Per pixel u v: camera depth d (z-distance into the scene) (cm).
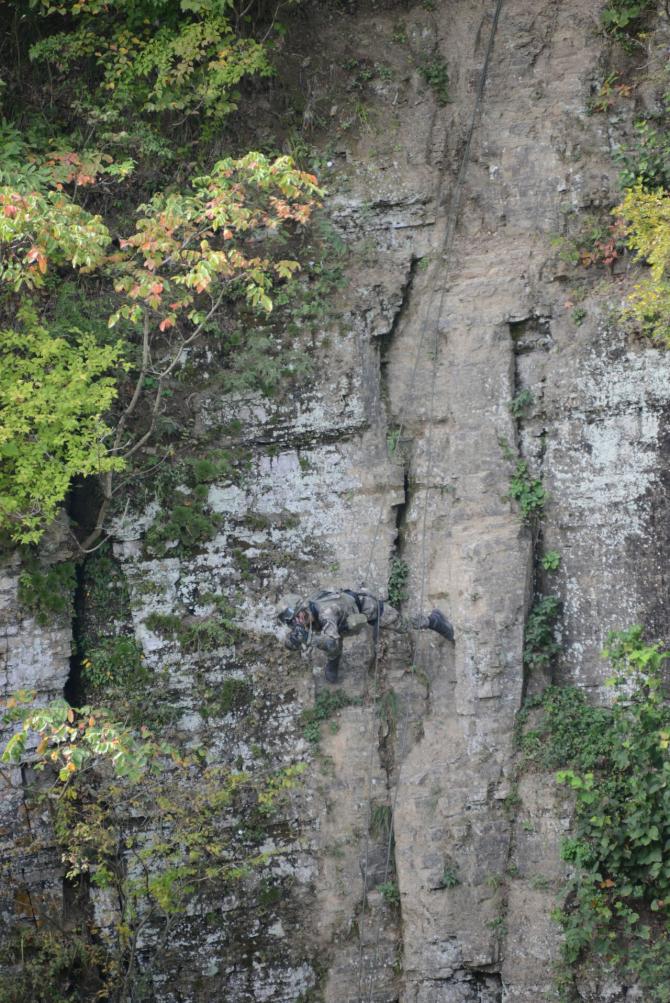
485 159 4075
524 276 3988
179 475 3959
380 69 4156
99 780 3797
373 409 4031
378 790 3925
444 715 3934
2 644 3759
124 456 3738
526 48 4078
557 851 3694
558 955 3641
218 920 3850
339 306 4047
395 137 4125
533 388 3969
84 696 3900
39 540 3759
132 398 3881
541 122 4044
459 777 3831
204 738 3909
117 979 3728
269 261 3844
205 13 3966
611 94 4009
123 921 3719
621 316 3775
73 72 4156
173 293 3919
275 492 4012
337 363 4022
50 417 3462
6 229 3155
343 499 4019
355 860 3891
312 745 3941
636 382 3844
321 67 4178
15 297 3894
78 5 3978
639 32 4028
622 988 3575
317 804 3916
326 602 3681
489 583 3797
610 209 3962
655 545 3816
